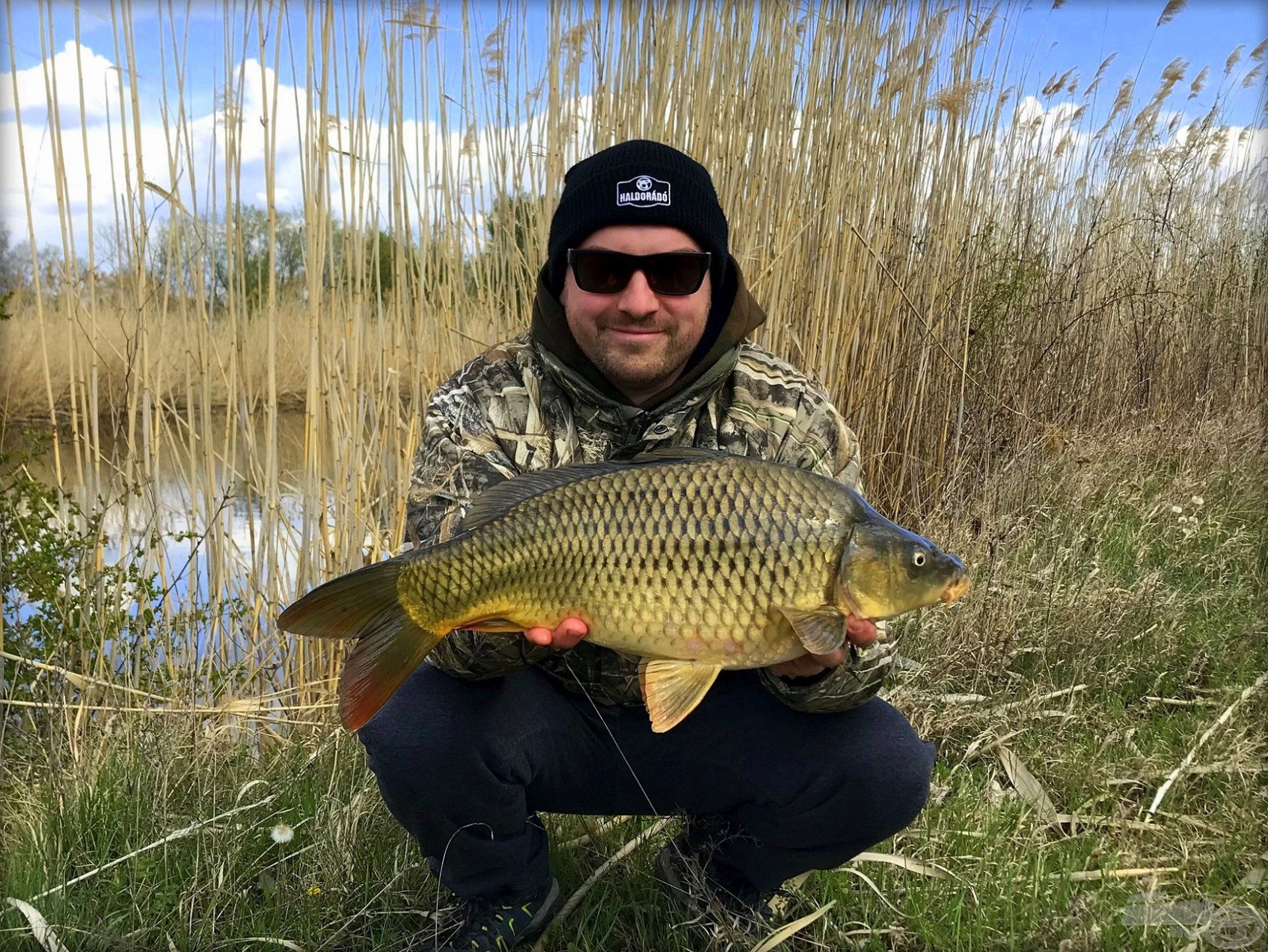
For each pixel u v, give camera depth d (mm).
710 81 1721
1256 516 2305
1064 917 974
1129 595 1703
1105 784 1262
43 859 1111
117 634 1550
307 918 1021
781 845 984
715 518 807
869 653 891
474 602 822
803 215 1854
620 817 1166
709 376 983
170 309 1695
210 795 1231
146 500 1617
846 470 1032
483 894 987
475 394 996
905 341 2129
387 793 934
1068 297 2844
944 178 2166
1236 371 3607
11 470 1694
